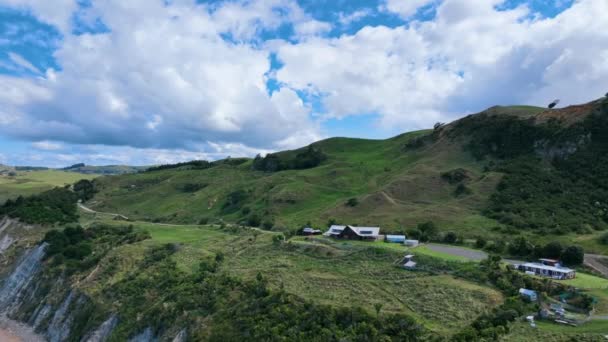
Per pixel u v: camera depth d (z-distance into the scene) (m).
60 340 73.62
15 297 95.19
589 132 118.31
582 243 78.88
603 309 50.12
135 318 65.12
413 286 59.09
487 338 42.28
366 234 90.56
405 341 44.41
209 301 60.50
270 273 69.25
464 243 84.38
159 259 84.12
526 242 75.94
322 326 48.78
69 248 99.50
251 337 50.06
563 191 104.75
